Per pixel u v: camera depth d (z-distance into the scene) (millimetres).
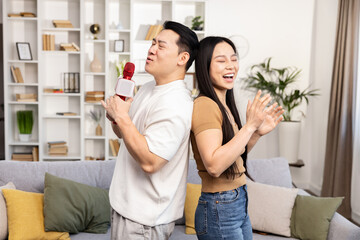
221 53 1463
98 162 2914
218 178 1463
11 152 5285
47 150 5445
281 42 5582
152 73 1392
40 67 5105
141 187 1364
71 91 5305
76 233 2588
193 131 1383
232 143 1292
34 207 2518
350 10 4367
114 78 5465
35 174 2732
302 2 5559
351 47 4352
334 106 4645
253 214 2719
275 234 2697
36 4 5293
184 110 1327
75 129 5520
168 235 1453
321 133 5320
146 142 1271
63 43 5254
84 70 5402
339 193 4422
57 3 5332
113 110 1262
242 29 5543
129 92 1272
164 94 1361
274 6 5551
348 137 4375
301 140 5691
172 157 1321
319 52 5387
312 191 5590
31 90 5383
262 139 5656
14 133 5379
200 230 1517
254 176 2965
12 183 2631
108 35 5191
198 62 1462
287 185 3002
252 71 5590
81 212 2582
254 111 1302
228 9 5516
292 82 5609
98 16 5398
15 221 2422
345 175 4402
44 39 5164
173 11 5234
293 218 2686
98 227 2633
